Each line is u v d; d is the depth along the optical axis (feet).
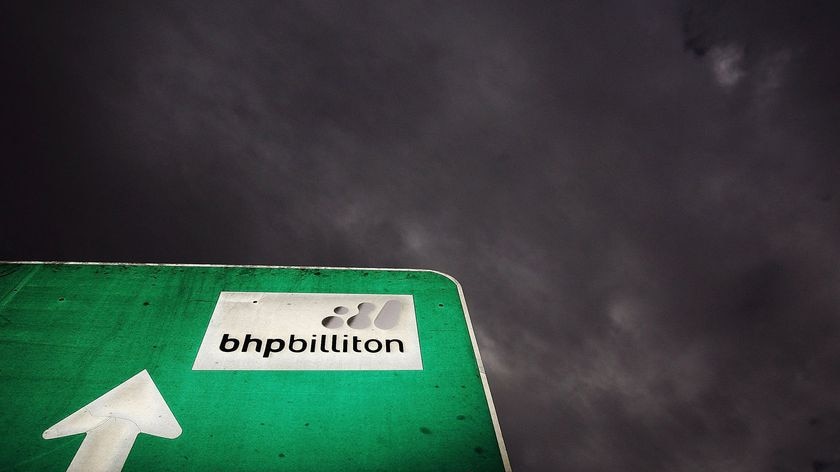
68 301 7.34
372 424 6.07
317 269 8.06
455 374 6.67
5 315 7.06
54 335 6.87
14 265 7.73
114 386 6.31
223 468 5.56
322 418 6.08
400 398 6.36
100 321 7.11
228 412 6.09
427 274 8.10
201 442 5.78
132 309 7.30
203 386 6.38
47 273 7.69
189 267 7.97
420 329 7.23
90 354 6.68
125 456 5.61
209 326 7.13
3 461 5.49
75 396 6.17
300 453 5.74
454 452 5.87
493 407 6.33
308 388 6.41
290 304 7.52
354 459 5.73
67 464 5.52
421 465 5.73
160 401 6.17
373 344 6.98
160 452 5.66
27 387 6.22
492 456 5.87
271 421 6.02
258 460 5.65
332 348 6.91
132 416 5.99
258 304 7.49
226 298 7.57
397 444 5.90
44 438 5.74
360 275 8.00
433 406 6.29
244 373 6.55
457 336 7.17
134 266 7.91
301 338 7.02
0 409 5.96
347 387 6.44
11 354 6.58
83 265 7.85
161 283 7.71
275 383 6.46
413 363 6.77
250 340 6.96
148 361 6.64
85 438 5.76
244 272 7.96
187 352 6.78
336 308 7.49
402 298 7.69
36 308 7.20
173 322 7.18
